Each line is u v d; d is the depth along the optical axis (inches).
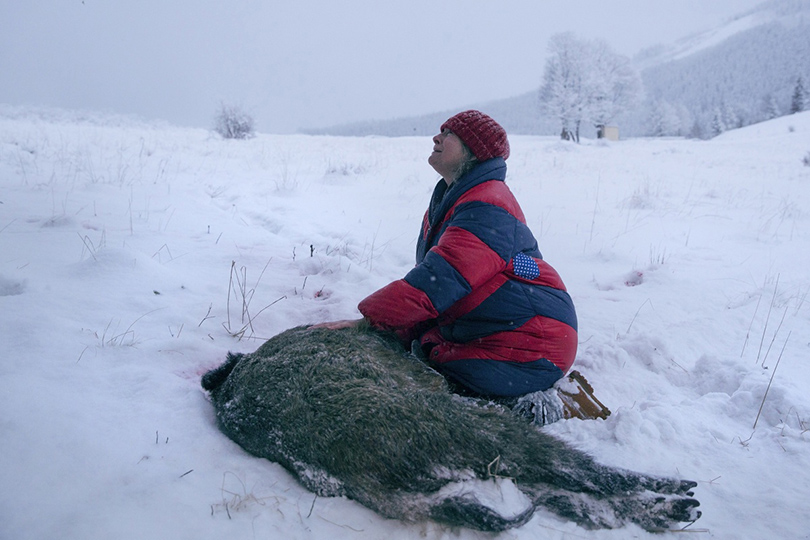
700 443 124.1
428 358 138.5
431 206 148.6
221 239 261.0
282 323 174.6
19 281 173.8
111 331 149.1
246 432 107.2
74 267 187.6
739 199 494.3
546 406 126.0
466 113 134.7
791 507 104.2
